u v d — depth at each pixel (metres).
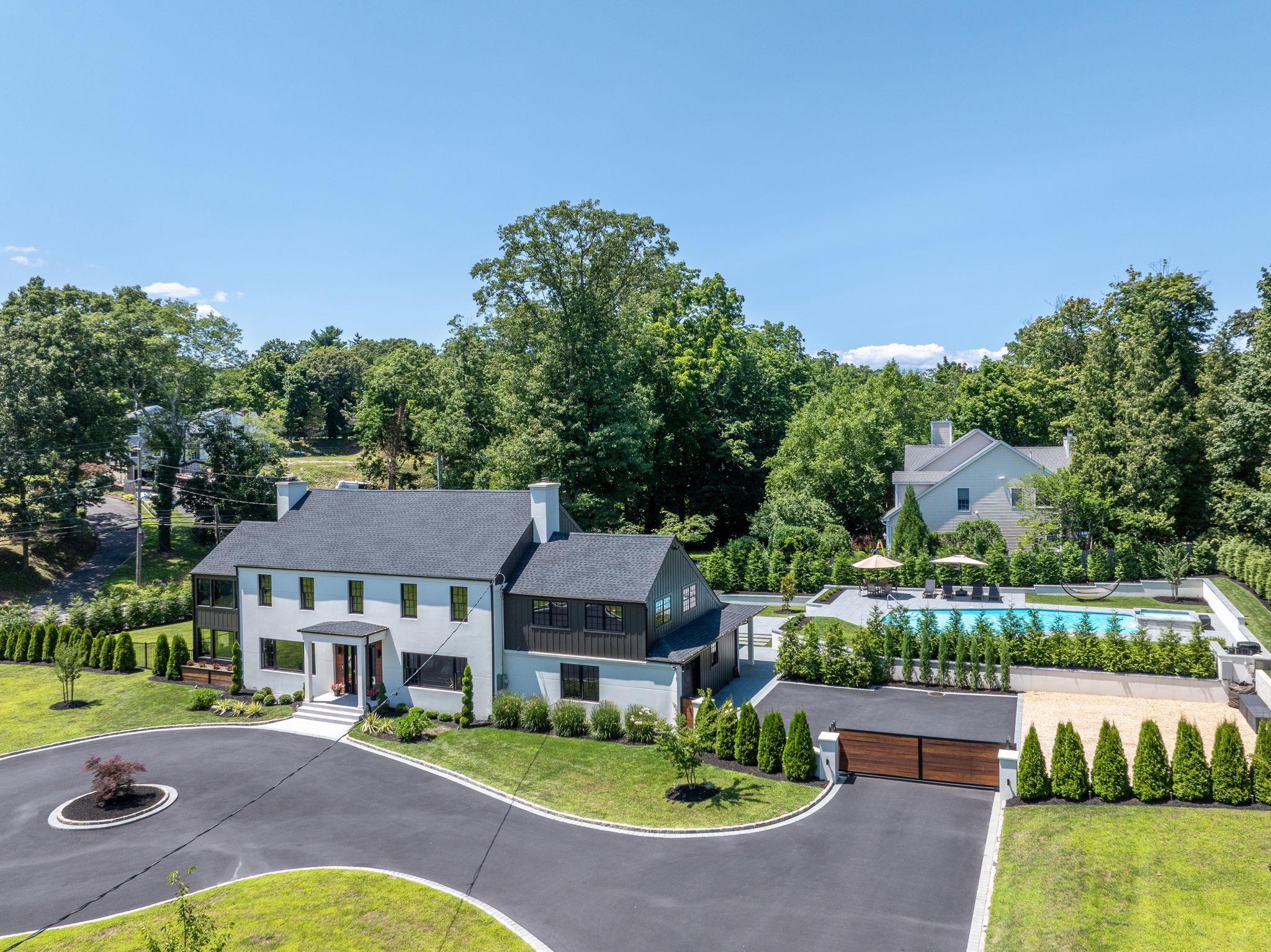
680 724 24.50
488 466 60.41
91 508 75.50
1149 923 15.25
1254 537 44.41
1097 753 20.59
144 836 21.89
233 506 66.81
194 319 67.06
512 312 53.53
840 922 16.42
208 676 35.72
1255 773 19.41
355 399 123.94
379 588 32.09
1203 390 51.91
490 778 25.02
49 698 34.91
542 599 29.78
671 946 15.85
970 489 52.56
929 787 22.80
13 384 57.44
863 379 102.06
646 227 50.75
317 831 21.84
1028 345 86.81
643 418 56.91
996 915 16.33
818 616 42.59
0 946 16.80
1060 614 40.03
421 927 16.88
